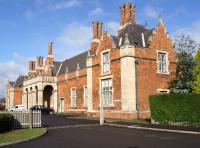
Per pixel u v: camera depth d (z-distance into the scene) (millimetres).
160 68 36312
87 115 40531
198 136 18094
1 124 21828
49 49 65375
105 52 37594
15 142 16562
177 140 16359
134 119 32219
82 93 47656
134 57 33969
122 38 36125
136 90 33531
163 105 25969
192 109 23562
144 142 15812
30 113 24969
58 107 56375
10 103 85312
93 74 39906
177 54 35094
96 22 45688
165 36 37250
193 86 29281
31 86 64125
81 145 15242
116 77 35312
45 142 16547
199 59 29141
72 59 59656
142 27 38531
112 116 35469
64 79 54594
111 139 17328
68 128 24703
